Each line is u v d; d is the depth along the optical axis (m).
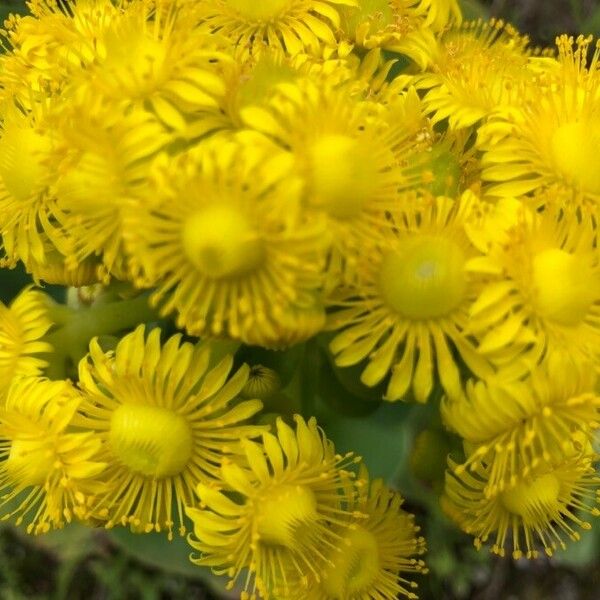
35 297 0.11
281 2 0.11
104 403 0.10
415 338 0.10
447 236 0.10
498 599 0.21
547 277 0.09
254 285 0.09
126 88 0.09
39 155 0.10
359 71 0.11
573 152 0.10
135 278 0.09
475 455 0.10
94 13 0.11
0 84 0.11
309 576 0.11
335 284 0.09
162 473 0.10
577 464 0.11
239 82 0.09
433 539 0.20
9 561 0.21
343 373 0.11
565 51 0.12
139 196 0.09
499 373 0.09
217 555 0.10
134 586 0.21
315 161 0.09
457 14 0.13
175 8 0.11
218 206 0.09
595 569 0.21
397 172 0.10
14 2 0.19
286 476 0.10
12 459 0.10
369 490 0.11
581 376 0.10
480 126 0.11
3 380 0.11
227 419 0.10
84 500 0.10
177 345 0.10
